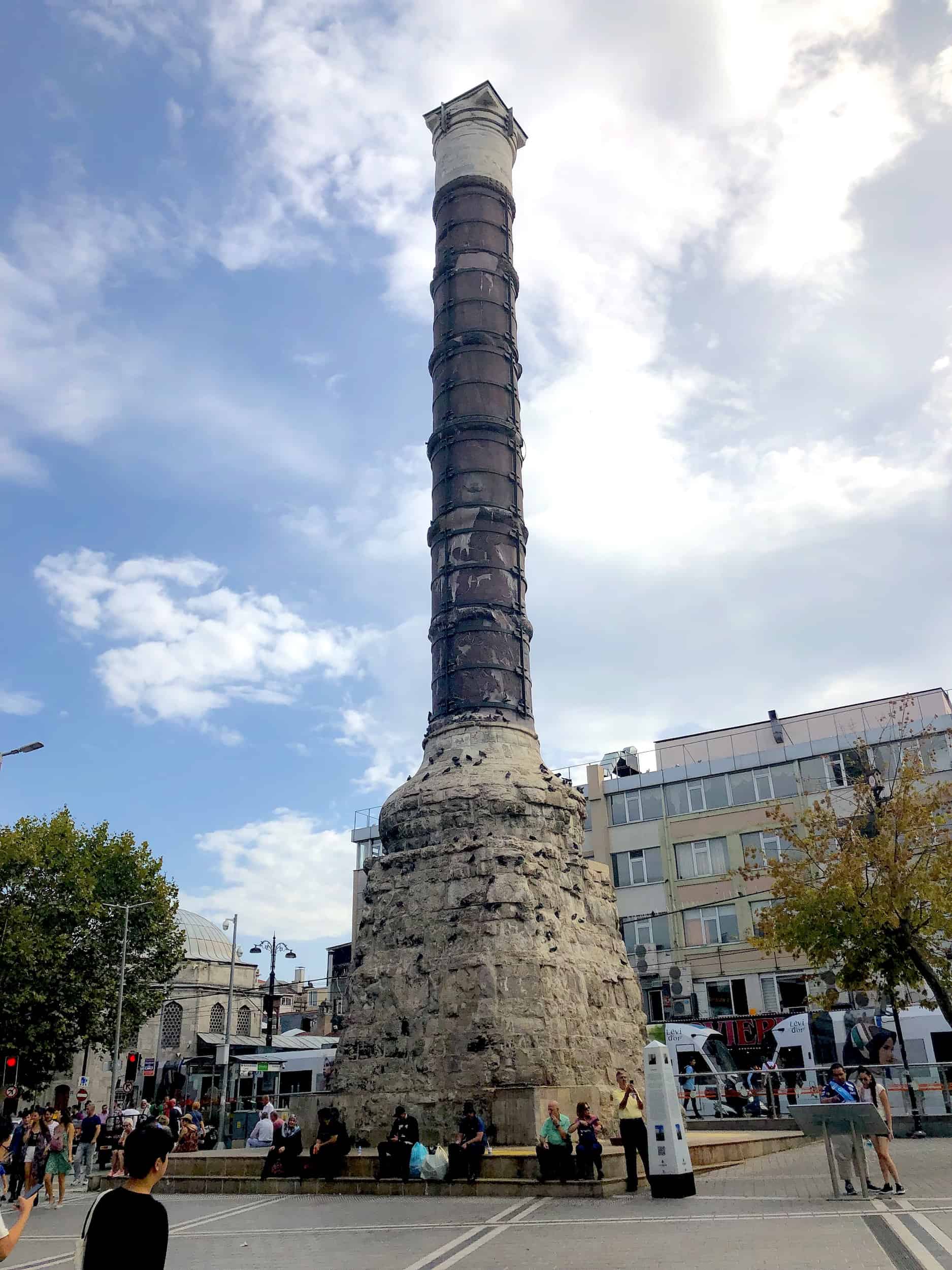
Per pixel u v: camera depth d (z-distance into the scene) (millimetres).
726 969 44188
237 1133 36625
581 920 24844
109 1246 4699
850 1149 13812
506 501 29016
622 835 48781
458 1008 22062
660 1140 14789
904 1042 28438
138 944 44469
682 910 46156
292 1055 42219
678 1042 32219
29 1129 20062
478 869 23625
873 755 40969
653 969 45438
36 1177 19516
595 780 50156
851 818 24656
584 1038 22391
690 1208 13406
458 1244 11758
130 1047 51531
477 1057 21281
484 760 25906
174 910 46562
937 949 24781
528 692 27859
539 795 25266
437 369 30734
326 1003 73750
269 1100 29375
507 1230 12578
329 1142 18750
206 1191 19453
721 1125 27188
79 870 41250
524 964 22250
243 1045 61094
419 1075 21812
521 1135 19844
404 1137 18172
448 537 28609
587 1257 10219
